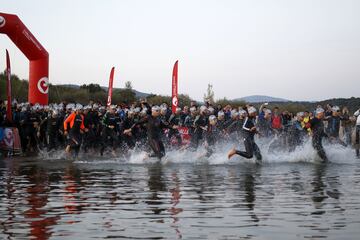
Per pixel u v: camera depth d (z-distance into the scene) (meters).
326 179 10.59
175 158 16.00
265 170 12.54
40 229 6.04
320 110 15.02
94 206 7.50
